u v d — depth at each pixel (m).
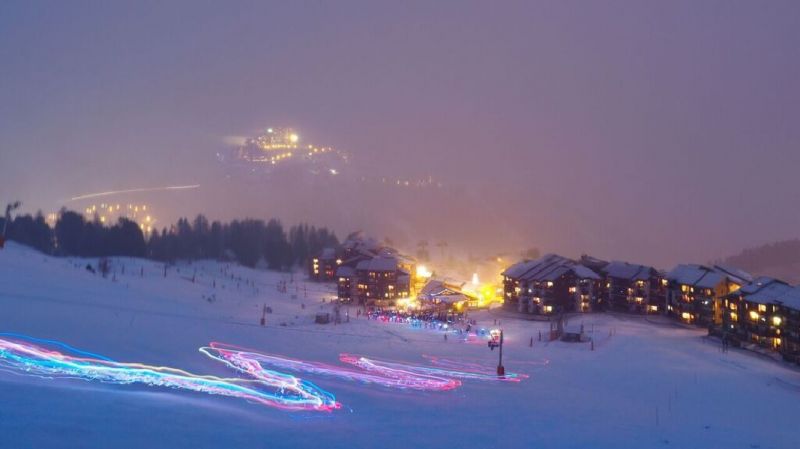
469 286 133.62
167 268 158.38
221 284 144.62
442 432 27.59
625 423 34.66
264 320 83.94
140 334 48.78
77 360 35.94
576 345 77.88
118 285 91.62
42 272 80.12
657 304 109.12
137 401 26.70
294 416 28.91
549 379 53.00
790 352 69.81
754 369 63.59
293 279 173.00
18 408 21.97
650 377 56.72
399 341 73.88
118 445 19.16
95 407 24.02
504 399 40.72
